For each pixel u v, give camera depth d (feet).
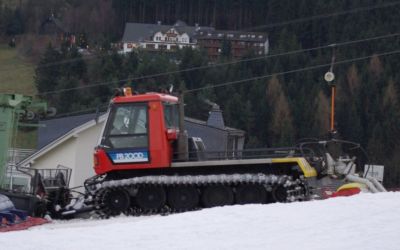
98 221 78.38
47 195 92.22
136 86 225.56
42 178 94.53
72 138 166.09
